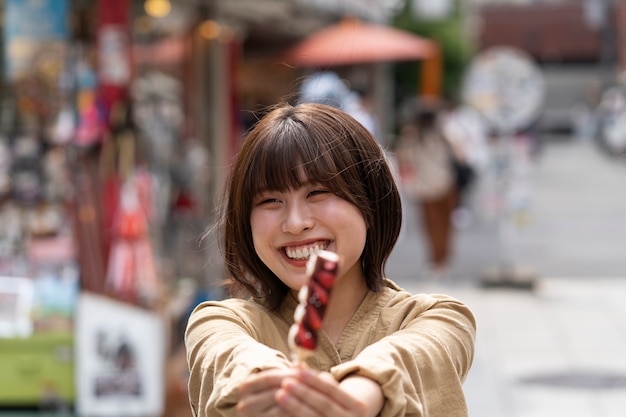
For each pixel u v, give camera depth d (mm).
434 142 12047
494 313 10422
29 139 6555
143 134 6652
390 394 1736
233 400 1763
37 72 6445
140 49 8555
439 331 2057
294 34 13352
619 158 37469
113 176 6090
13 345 6055
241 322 2148
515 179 13664
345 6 14719
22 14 6418
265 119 2158
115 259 5992
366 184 2141
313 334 1611
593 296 11305
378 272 2211
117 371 5918
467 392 7398
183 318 6703
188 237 8672
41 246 6418
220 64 10375
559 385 7504
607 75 47562
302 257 2092
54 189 6527
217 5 9703
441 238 12242
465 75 30922
